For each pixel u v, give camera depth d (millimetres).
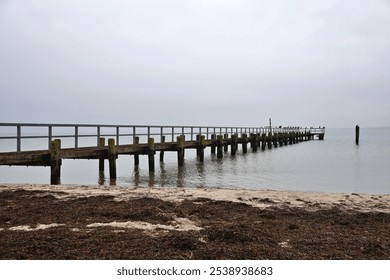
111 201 9742
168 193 11664
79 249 5484
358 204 10305
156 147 21359
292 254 5395
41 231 6535
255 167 24734
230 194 11664
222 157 31219
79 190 12156
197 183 17312
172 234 6246
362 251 5574
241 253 5375
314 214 8586
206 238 6148
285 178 19672
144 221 7570
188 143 24781
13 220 7531
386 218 8195
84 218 7797
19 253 5258
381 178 20125
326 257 5297
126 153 18797
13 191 11523
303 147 51188
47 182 19688
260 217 8180
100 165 21188
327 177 20312
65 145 49938
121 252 5363
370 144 60250
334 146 53938
